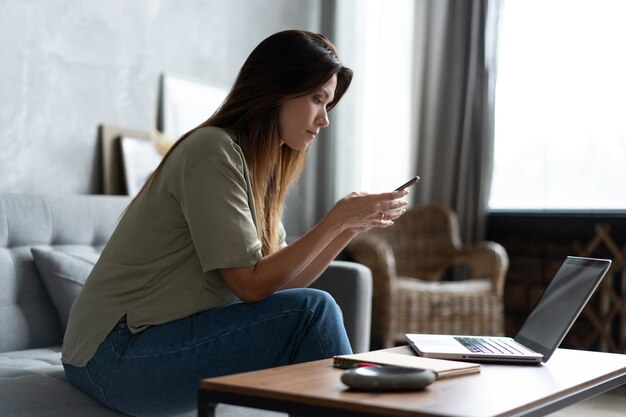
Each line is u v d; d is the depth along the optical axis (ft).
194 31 11.80
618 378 4.66
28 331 7.03
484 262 12.39
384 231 13.25
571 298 4.99
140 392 4.66
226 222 4.57
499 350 4.91
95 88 10.18
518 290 13.44
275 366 4.65
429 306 11.67
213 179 4.65
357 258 12.14
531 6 13.66
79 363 4.82
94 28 10.15
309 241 4.57
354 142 14.49
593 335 12.53
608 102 12.83
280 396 3.38
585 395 4.17
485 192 13.42
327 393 3.36
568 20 13.29
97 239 8.21
